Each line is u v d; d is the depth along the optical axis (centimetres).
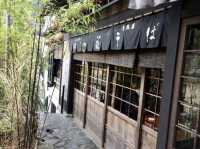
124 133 766
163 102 520
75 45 1213
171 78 500
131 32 663
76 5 534
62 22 522
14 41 465
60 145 917
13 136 477
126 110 783
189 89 475
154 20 574
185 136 470
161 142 516
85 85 1164
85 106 1137
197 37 472
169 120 499
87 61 1127
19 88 470
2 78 482
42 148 813
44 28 515
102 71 988
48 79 1967
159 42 548
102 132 912
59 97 1588
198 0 440
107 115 897
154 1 392
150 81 666
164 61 561
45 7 471
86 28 722
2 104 511
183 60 479
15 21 454
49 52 521
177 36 491
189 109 468
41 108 544
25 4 446
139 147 678
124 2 668
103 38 848
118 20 764
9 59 468
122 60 744
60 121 1238
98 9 731
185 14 471
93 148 918
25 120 477
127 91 781
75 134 1057
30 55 478
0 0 429
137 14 653
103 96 963
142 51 645
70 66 1363
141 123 674
